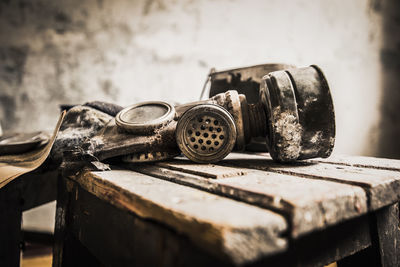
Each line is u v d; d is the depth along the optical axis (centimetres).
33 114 110
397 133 124
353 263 47
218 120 49
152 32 109
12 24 108
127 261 39
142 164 51
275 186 39
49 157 56
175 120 54
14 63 109
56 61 109
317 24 113
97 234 44
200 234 31
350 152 119
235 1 109
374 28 120
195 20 109
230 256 28
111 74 110
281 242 33
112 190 41
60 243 54
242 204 36
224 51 110
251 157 59
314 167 49
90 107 62
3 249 58
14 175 51
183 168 46
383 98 122
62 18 108
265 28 110
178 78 110
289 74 50
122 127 53
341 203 37
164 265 35
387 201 40
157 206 36
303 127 48
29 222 107
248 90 67
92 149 50
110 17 108
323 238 40
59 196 56
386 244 45
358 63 118
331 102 49
